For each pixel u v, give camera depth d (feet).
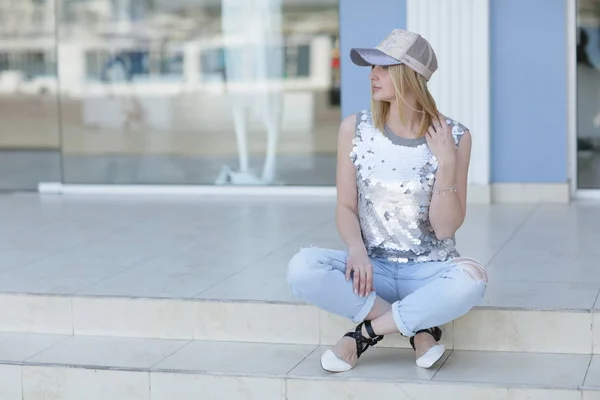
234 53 25.02
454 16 22.71
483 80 22.75
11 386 13.51
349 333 12.79
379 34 23.57
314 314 13.83
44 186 26.55
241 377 12.69
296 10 24.40
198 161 25.62
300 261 12.41
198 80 25.32
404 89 12.34
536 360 12.87
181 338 14.38
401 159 12.50
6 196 26.12
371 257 12.99
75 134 26.25
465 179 12.69
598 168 23.44
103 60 25.79
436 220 12.48
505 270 15.78
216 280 15.61
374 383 12.27
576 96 23.27
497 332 13.26
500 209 22.22
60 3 25.82
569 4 22.82
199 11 25.07
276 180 25.21
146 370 13.01
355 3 23.63
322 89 24.48
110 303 14.58
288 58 24.66
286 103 24.84
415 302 12.25
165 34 25.35
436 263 12.65
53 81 26.14
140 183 26.03
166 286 15.25
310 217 21.81
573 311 13.01
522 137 23.07
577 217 20.84
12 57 26.27
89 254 18.13
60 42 25.95
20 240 19.74
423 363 12.53
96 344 14.28
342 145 12.88
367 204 12.76
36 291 15.08
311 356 13.38
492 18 22.81
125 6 25.46
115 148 26.04
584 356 12.96
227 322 14.17
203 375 12.82
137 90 25.72
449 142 12.34
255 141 25.21
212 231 20.30
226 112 25.27
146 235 20.01
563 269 15.74
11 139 26.58
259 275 15.90
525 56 22.80
